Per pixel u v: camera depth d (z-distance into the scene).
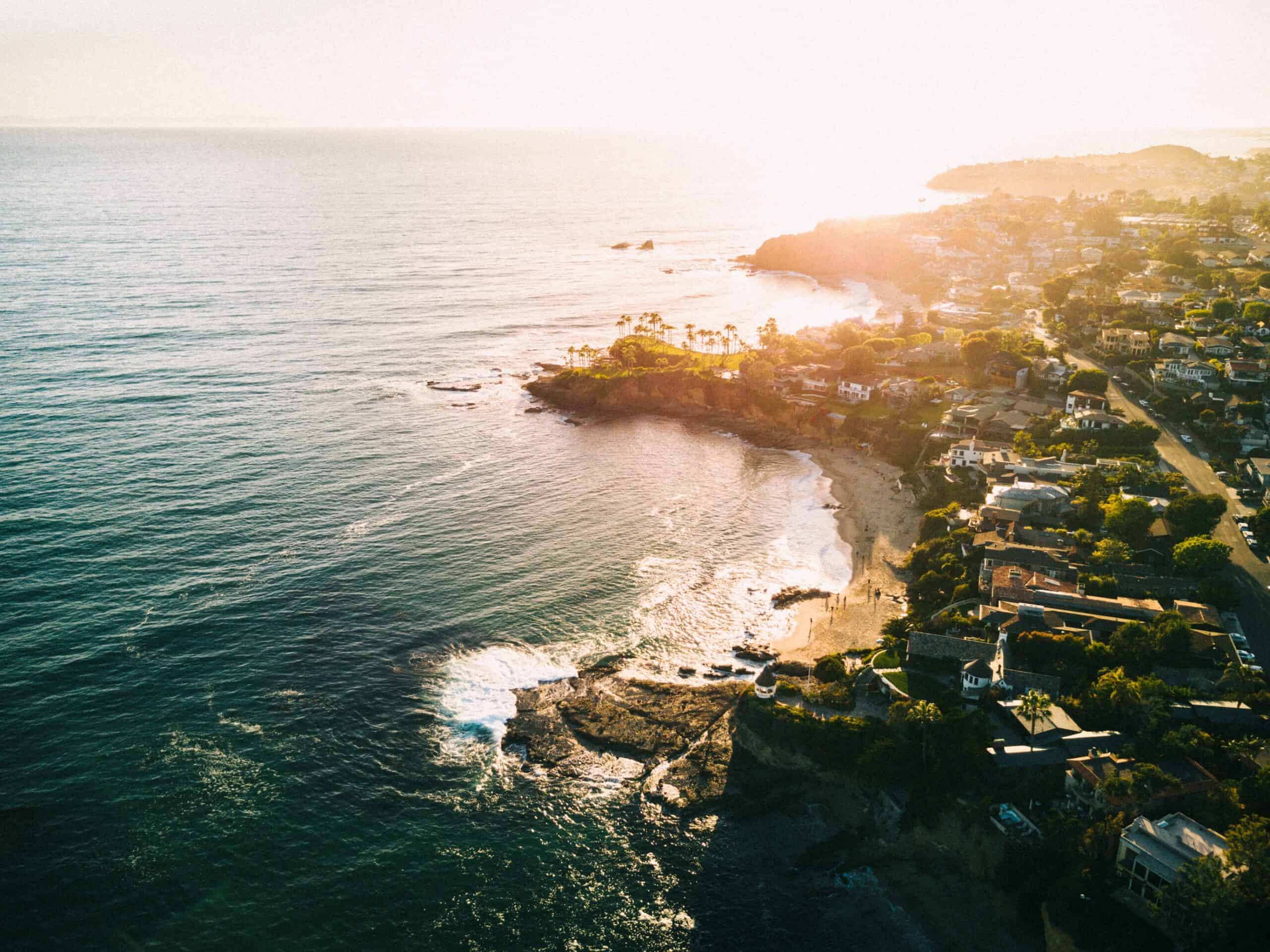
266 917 85.62
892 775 99.62
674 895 90.88
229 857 91.69
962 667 111.56
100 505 161.25
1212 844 82.31
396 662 122.50
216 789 99.81
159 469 178.12
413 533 158.62
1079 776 93.81
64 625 125.94
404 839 95.38
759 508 175.00
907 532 162.12
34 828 93.19
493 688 118.25
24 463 175.75
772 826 99.06
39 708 109.75
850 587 144.38
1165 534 140.75
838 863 94.88
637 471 193.38
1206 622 116.50
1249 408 181.62
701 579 146.62
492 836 96.44
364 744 107.75
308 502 168.62
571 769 105.44
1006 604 122.38
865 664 118.69
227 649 123.12
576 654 125.81
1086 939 80.75
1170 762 94.31
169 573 140.75
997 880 89.81
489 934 85.75
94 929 83.25
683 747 108.69
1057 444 180.62
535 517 167.75
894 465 196.12
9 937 82.00
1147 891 82.44
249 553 148.25
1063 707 104.44
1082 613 121.00
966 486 167.50
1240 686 103.69
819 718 107.19
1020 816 92.62
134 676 116.56
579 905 89.25
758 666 123.38
